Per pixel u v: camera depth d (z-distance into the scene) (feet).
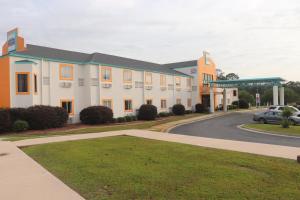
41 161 32.27
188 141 47.16
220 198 18.58
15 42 88.48
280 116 87.25
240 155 33.17
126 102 109.50
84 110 89.56
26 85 77.46
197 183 21.90
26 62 77.41
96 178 23.84
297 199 18.33
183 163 29.04
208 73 165.58
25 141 50.16
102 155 34.12
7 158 34.73
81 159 31.91
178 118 117.19
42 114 74.79
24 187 22.31
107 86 99.91
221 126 86.17
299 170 25.59
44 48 97.09
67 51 104.22
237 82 146.82
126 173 25.21
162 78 131.03
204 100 162.61
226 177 23.52
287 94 242.99
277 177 23.52
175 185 21.49
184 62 167.63
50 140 50.72
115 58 119.65
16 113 72.69
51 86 85.30
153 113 110.73
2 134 67.51
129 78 111.04
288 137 57.72
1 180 24.62
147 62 146.10
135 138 51.52
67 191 20.84
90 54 112.27
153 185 21.58
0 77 77.61
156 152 35.73
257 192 19.66
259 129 72.13
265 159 30.71
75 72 92.79
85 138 52.80
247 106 200.23
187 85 152.15
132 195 19.45
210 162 29.48
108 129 74.95
